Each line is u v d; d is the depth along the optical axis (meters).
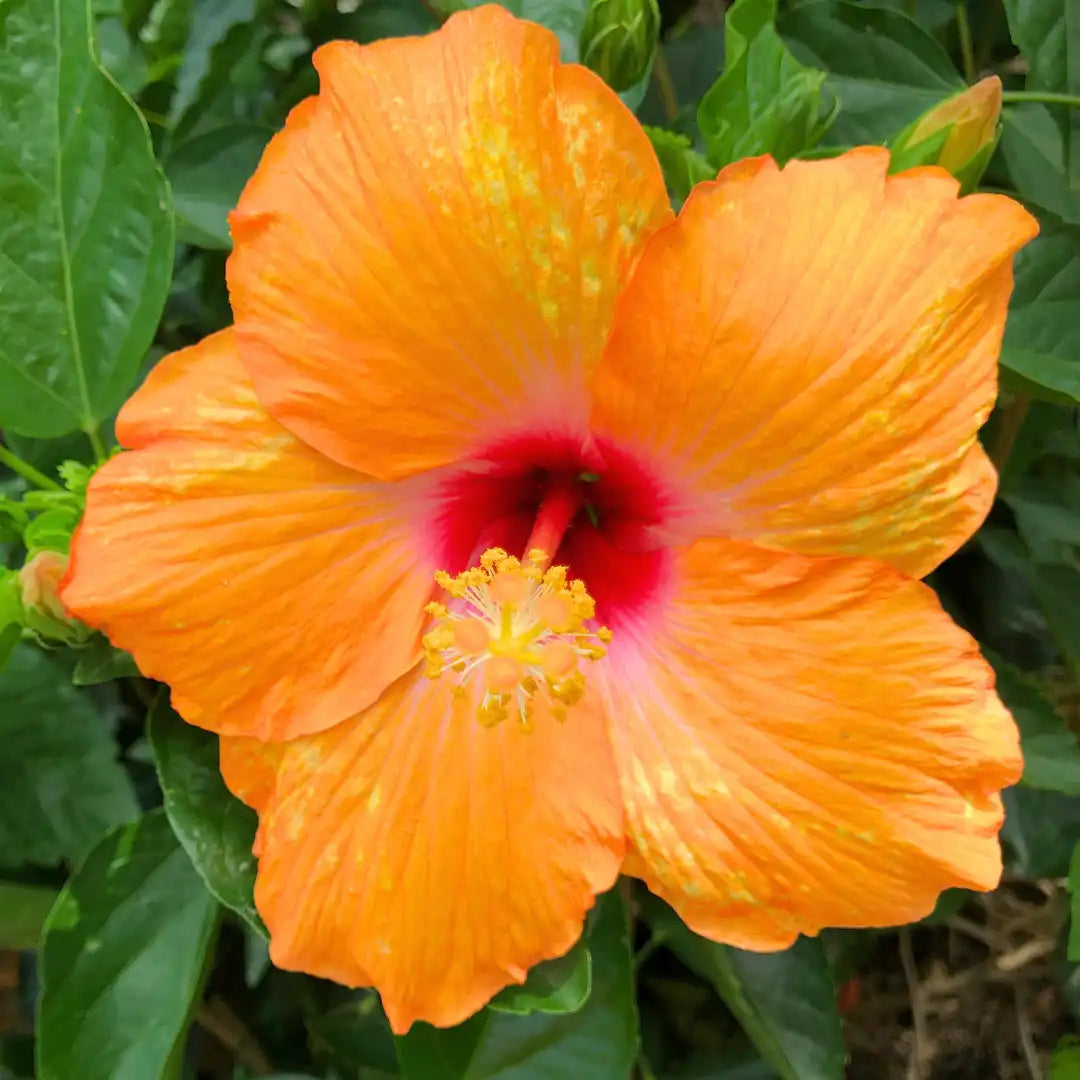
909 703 0.24
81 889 0.29
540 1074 0.29
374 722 0.26
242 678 0.25
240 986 0.36
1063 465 0.36
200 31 0.35
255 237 0.24
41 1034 0.28
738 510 0.25
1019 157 0.33
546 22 0.31
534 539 0.27
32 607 0.27
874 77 0.33
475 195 0.24
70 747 0.32
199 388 0.25
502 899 0.26
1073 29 0.32
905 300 0.24
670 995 0.36
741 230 0.24
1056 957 0.36
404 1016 0.26
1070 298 0.30
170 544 0.24
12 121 0.28
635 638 0.27
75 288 0.29
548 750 0.26
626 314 0.24
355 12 0.36
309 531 0.25
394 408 0.25
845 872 0.25
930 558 0.25
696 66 0.37
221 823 0.28
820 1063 0.31
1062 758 0.32
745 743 0.25
